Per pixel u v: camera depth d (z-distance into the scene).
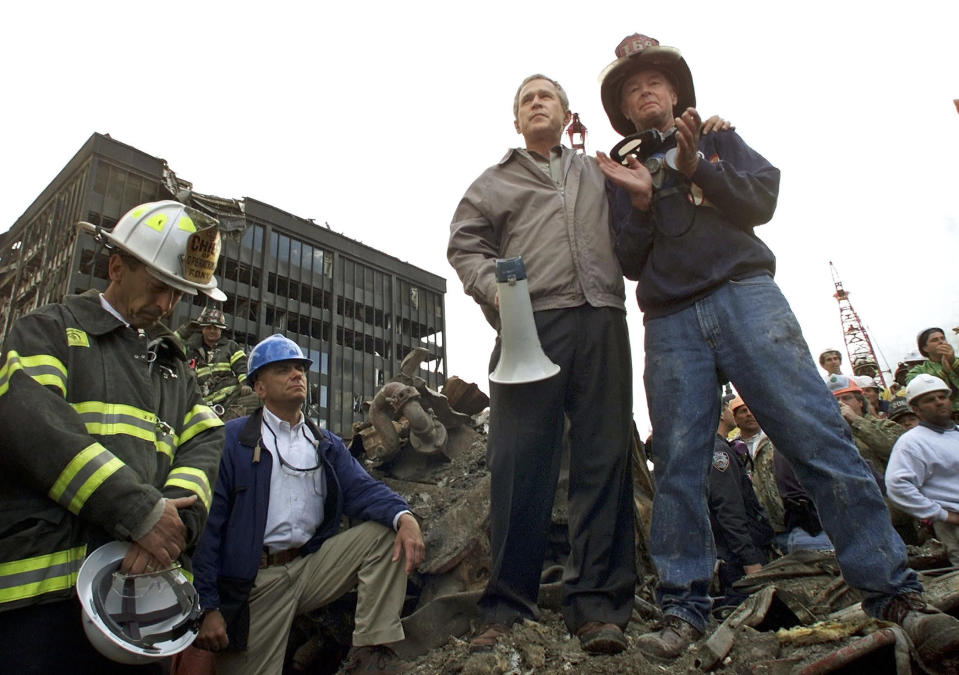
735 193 2.47
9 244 42.22
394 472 4.85
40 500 1.72
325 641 3.74
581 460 2.67
